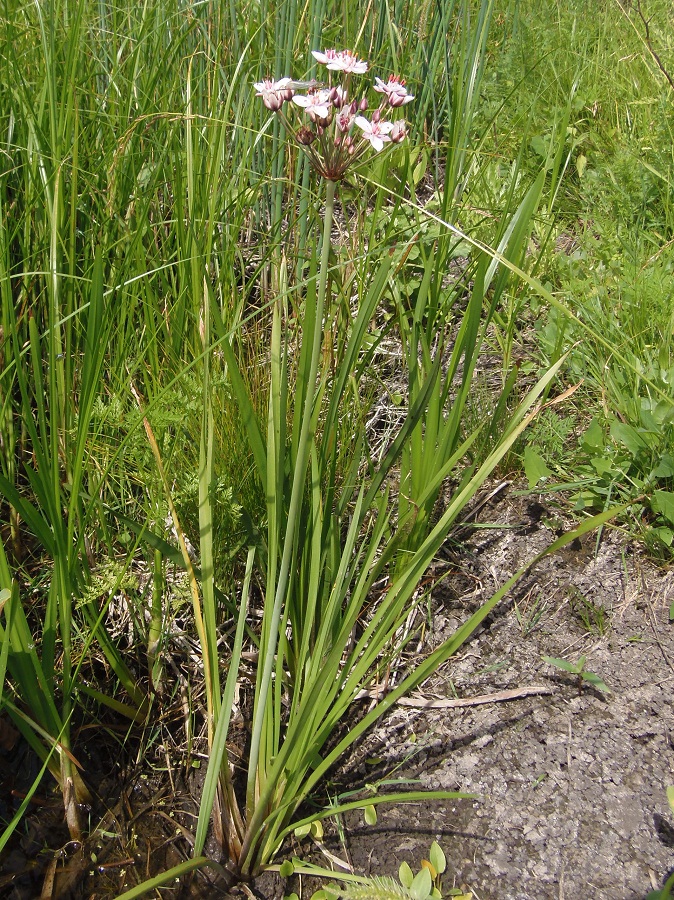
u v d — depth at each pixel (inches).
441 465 32.3
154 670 34.3
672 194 53.4
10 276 31.4
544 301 48.6
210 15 51.5
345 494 32.9
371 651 28.6
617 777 30.2
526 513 39.8
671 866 27.8
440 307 41.2
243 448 35.4
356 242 44.3
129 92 42.3
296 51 51.2
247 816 29.2
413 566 28.0
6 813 31.7
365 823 30.7
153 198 44.4
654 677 32.8
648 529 36.5
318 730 28.3
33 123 36.9
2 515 39.5
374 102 50.3
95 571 35.4
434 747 32.4
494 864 28.8
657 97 59.6
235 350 41.3
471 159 47.8
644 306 42.7
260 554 31.4
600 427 38.9
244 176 46.1
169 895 29.6
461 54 48.7
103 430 36.1
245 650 36.6
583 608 35.8
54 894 29.8
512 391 44.4
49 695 28.9
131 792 32.7
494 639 35.6
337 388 30.2
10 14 40.2
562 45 68.0
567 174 60.0
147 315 36.9
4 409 34.9
